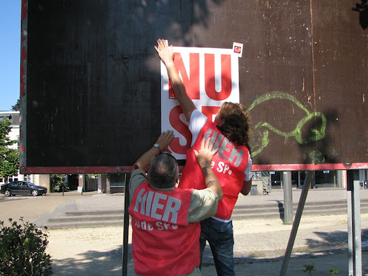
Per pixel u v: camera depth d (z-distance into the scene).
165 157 2.39
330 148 3.45
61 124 2.98
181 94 3.01
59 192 35.72
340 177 30.70
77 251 8.22
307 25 3.48
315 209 15.26
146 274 2.22
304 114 3.41
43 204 20.33
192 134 2.87
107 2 3.13
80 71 3.04
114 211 13.40
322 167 3.40
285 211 12.45
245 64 3.32
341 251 7.81
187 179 2.75
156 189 2.36
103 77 3.08
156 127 3.12
